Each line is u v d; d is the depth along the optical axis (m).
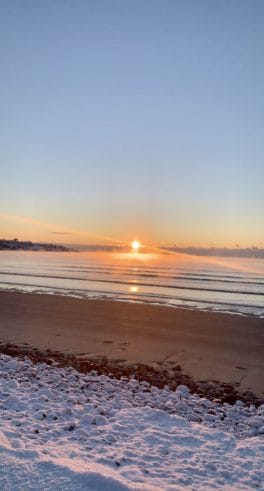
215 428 7.05
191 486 4.34
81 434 5.73
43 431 5.61
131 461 4.86
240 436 6.76
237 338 15.88
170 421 6.80
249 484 4.55
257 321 19.58
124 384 9.81
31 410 6.71
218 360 12.83
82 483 3.72
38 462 4.05
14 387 8.34
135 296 33.09
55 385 8.98
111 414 7.09
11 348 13.69
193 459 5.14
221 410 8.31
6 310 22.36
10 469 3.87
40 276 55.28
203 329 17.59
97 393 8.66
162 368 11.84
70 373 10.47
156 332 16.88
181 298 32.56
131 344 14.76
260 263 129.12
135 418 6.79
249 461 5.23
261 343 15.09
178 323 18.91
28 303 25.16
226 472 4.78
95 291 36.38
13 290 35.66
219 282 50.47
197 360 12.81
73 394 8.23
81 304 24.83
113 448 5.25
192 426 6.63
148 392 9.25
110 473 4.15
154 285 44.31
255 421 7.55
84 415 6.44
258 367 12.09
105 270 74.19
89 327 17.75
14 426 5.67
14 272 63.28
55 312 21.73
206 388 10.02
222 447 5.72
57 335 16.11
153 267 90.38
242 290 40.09
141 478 4.33
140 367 11.67
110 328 17.55
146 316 20.70
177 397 8.90
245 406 8.85
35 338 15.59
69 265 92.38
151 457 5.07
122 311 22.23
